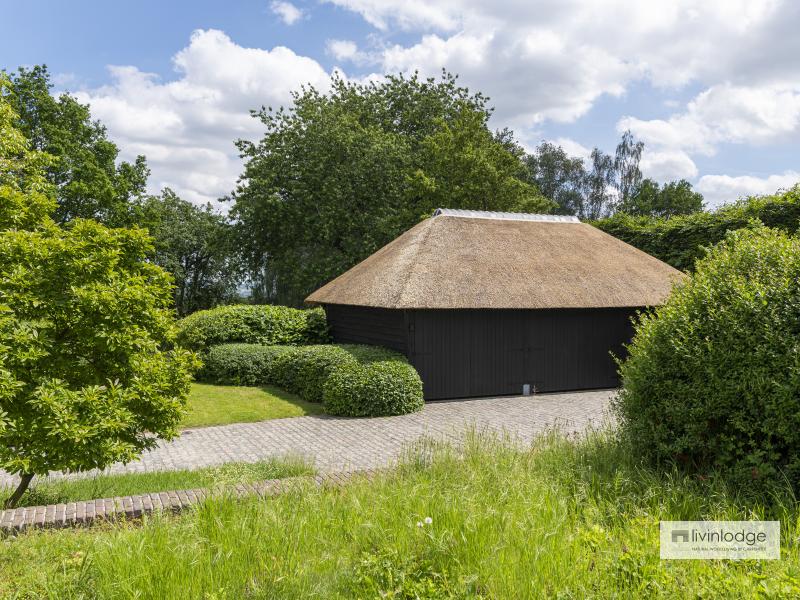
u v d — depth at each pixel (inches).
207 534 173.3
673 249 759.1
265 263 1270.9
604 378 625.3
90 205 1049.5
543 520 178.1
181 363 272.5
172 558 152.6
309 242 1175.6
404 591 144.3
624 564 149.3
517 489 206.8
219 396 557.9
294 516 181.5
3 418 214.8
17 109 987.9
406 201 1134.4
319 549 167.6
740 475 206.1
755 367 205.6
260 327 706.2
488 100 1374.3
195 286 1732.3
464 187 1051.3
